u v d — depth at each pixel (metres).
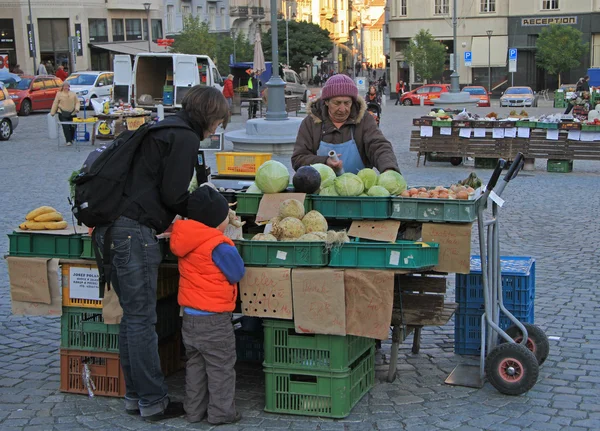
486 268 5.10
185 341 4.66
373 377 5.24
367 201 4.98
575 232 10.34
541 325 6.53
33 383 5.44
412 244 4.58
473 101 36.59
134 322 4.61
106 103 22.28
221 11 66.75
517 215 11.59
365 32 142.75
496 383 5.06
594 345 6.04
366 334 4.62
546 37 54.28
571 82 57.47
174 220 4.97
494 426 4.59
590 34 56.34
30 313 5.20
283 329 4.78
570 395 5.05
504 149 16.97
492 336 5.33
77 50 47.12
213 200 4.57
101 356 5.14
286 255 4.71
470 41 59.22
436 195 4.96
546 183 14.98
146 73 27.77
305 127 5.93
